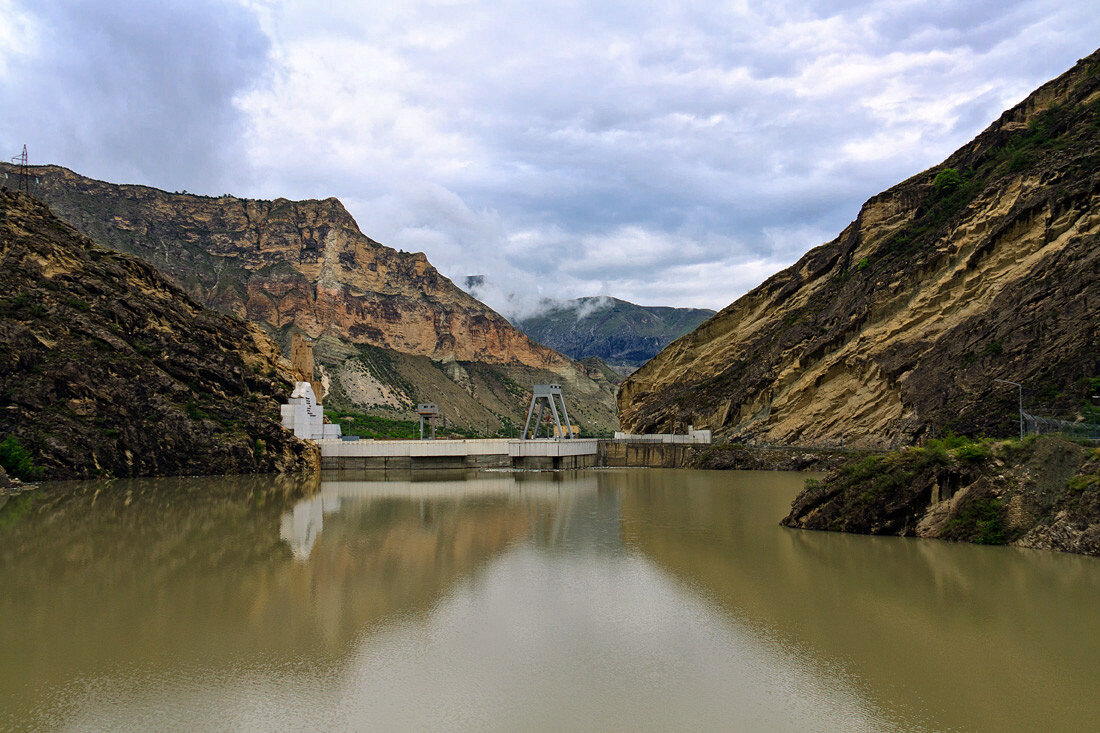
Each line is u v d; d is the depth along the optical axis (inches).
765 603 1375.5
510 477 4468.5
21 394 3617.1
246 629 1235.9
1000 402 3206.2
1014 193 4124.0
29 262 4025.6
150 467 3870.6
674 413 6072.8
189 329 4527.6
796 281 5935.0
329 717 901.2
